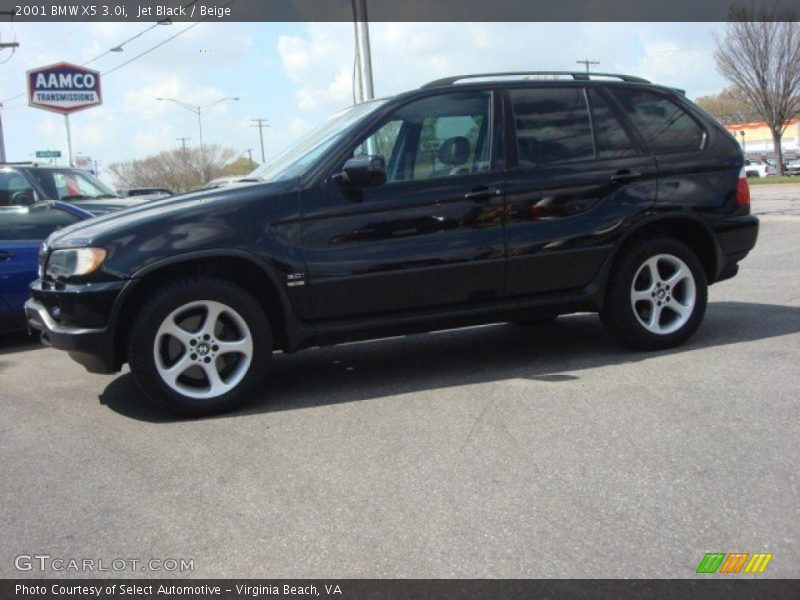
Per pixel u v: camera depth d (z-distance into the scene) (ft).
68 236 15.90
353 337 16.52
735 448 12.66
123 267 14.90
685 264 18.75
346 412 15.57
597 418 14.35
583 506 10.90
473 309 17.16
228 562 9.87
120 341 15.49
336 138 16.66
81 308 14.98
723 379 16.31
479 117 17.34
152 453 13.75
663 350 19.01
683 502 10.89
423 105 17.04
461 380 17.47
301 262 15.75
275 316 16.52
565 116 17.99
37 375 20.34
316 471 12.57
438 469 12.39
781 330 20.44
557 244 17.48
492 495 11.37
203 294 15.31
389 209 16.29
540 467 12.28
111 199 34.86
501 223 17.06
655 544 9.82
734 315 22.68
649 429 13.67
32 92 105.40
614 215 17.90
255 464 13.00
